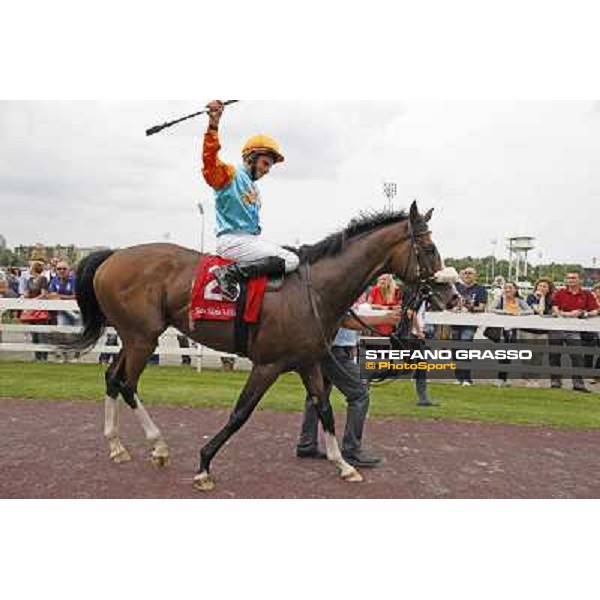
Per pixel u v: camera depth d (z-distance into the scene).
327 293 4.16
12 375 7.60
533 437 5.52
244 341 4.09
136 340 4.32
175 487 3.91
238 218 4.10
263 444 5.02
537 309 8.95
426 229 4.30
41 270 9.60
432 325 8.76
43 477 3.99
